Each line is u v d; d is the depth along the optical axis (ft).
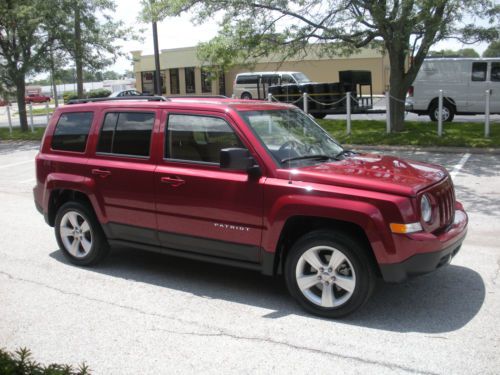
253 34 52.01
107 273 19.94
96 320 15.78
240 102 18.45
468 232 23.72
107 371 12.84
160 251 18.70
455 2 43.50
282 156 16.53
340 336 14.32
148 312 16.28
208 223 17.08
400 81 53.47
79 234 20.67
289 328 14.90
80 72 77.97
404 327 14.74
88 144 20.03
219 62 54.08
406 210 14.35
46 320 15.84
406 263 14.42
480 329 14.49
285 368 12.75
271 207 15.83
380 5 46.55
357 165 16.75
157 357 13.47
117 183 18.93
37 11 71.15
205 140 17.39
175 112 18.15
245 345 13.97
